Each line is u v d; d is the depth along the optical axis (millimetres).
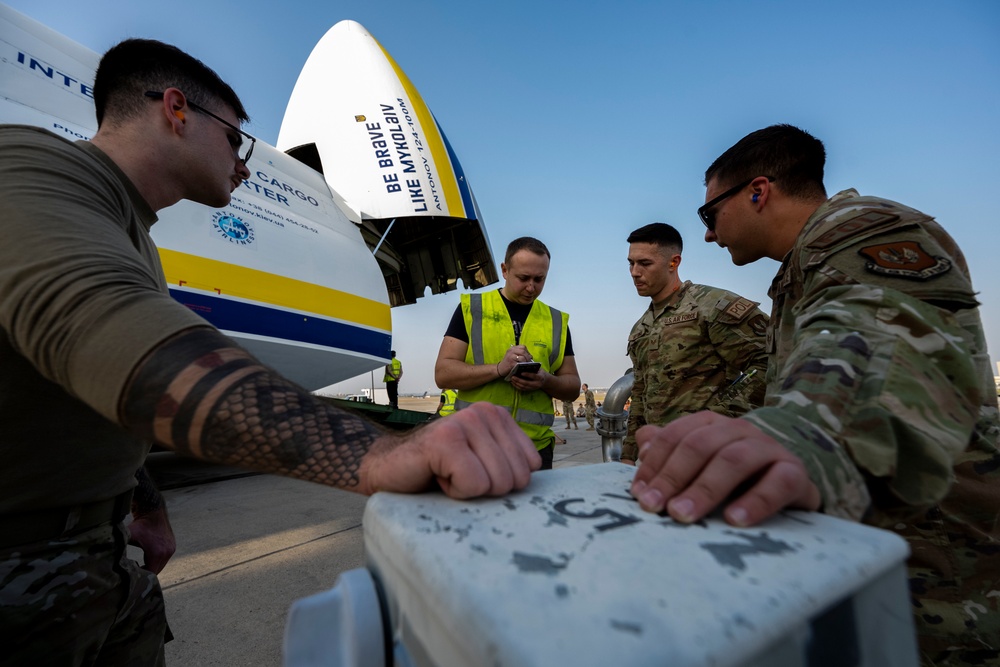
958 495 886
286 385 605
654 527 437
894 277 750
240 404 543
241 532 3051
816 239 893
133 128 965
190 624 1921
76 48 3318
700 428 500
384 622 431
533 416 2420
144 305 562
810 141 1292
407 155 6367
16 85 2904
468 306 2559
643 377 2777
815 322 756
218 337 604
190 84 1039
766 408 584
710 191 1452
